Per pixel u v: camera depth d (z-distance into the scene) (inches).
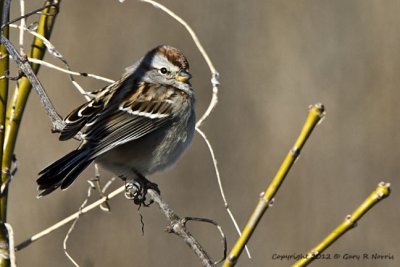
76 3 543.8
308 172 551.8
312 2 616.7
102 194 275.4
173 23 577.3
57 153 483.5
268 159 553.9
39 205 473.4
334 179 551.2
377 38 608.4
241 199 537.0
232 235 524.7
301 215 533.3
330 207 536.7
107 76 528.7
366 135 570.6
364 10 616.7
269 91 584.7
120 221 488.4
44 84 507.2
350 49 605.3
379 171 553.9
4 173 242.4
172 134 303.1
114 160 294.4
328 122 576.4
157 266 489.4
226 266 173.6
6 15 237.3
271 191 172.2
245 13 609.3
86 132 277.7
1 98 235.6
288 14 611.8
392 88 583.8
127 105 294.7
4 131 233.9
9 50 240.5
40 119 490.0
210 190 538.0
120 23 550.3
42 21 264.7
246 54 596.1
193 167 544.4
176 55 316.2
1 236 233.8
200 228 526.6
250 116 572.4
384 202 539.2
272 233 527.8
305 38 607.5
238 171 547.5
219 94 577.3
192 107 311.6
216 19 600.4
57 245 470.3
